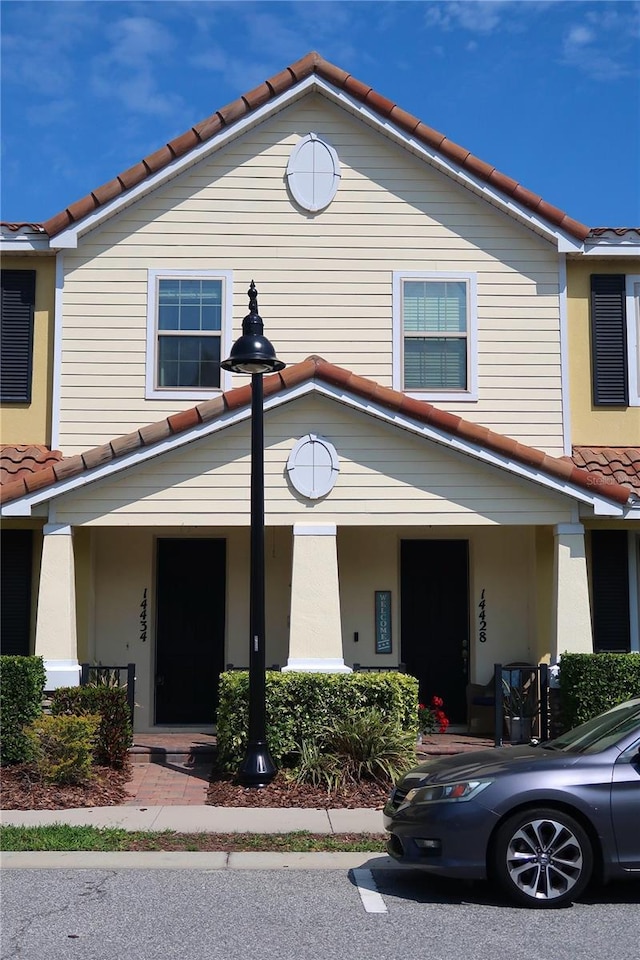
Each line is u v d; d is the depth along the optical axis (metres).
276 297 14.14
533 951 6.49
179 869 8.45
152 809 10.40
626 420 14.48
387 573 14.76
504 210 14.27
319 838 9.37
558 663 12.62
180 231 14.16
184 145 13.96
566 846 7.46
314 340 14.11
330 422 12.70
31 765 11.36
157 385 13.96
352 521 12.61
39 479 12.29
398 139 14.16
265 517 12.58
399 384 14.09
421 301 14.26
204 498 12.57
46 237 14.00
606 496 12.62
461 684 14.75
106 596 14.42
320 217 14.27
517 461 12.57
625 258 14.52
